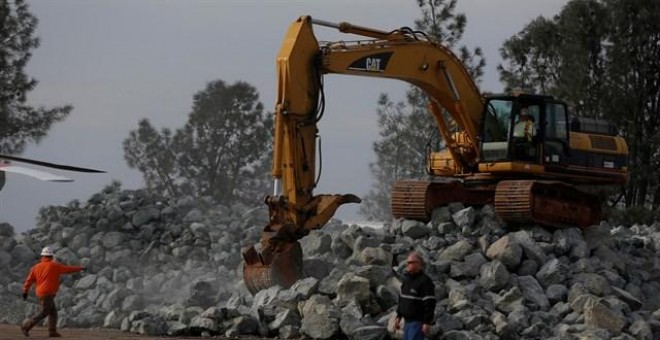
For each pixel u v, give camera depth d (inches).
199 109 2593.5
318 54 999.6
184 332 884.6
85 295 1104.2
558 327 902.4
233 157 2588.6
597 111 2303.2
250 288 952.3
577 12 2347.4
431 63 1152.8
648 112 2329.0
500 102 1180.5
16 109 2014.0
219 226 1353.3
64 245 1304.1
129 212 1365.7
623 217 2123.5
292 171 962.7
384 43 1095.0
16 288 1131.9
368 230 1088.8
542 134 1151.0
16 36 2016.5
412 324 679.7
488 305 925.8
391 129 2527.1
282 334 863.7
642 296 1066.7
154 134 2556.6
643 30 2299.5
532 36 2453.2
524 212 1059.9
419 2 2224.4
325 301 877.2
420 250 1015.6
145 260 1285.7
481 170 1172.5
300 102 976.9
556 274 988.6
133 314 919.0
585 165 1184.2
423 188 1127.6
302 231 951.0
